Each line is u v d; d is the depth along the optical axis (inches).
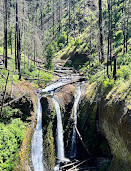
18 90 564.7
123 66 588.7
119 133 403.9
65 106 658.2
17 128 474.6
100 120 530.0
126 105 398.0
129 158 363.6
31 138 490.3
